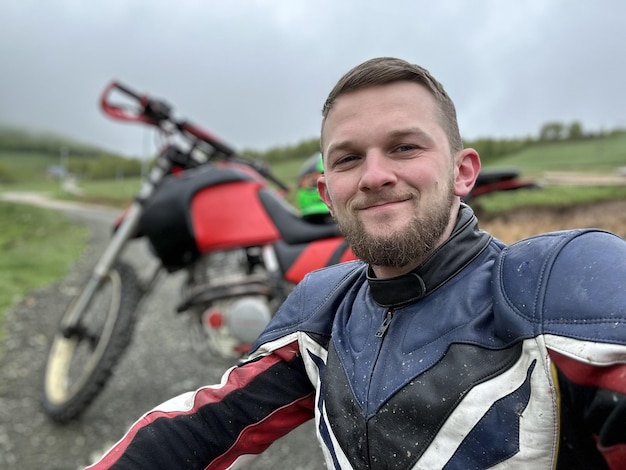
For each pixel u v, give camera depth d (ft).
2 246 20.33
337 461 1.73
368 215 1.76
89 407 5.63
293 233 4.94
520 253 1.64
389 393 1.63
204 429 2.06
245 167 5.60
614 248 1.48
